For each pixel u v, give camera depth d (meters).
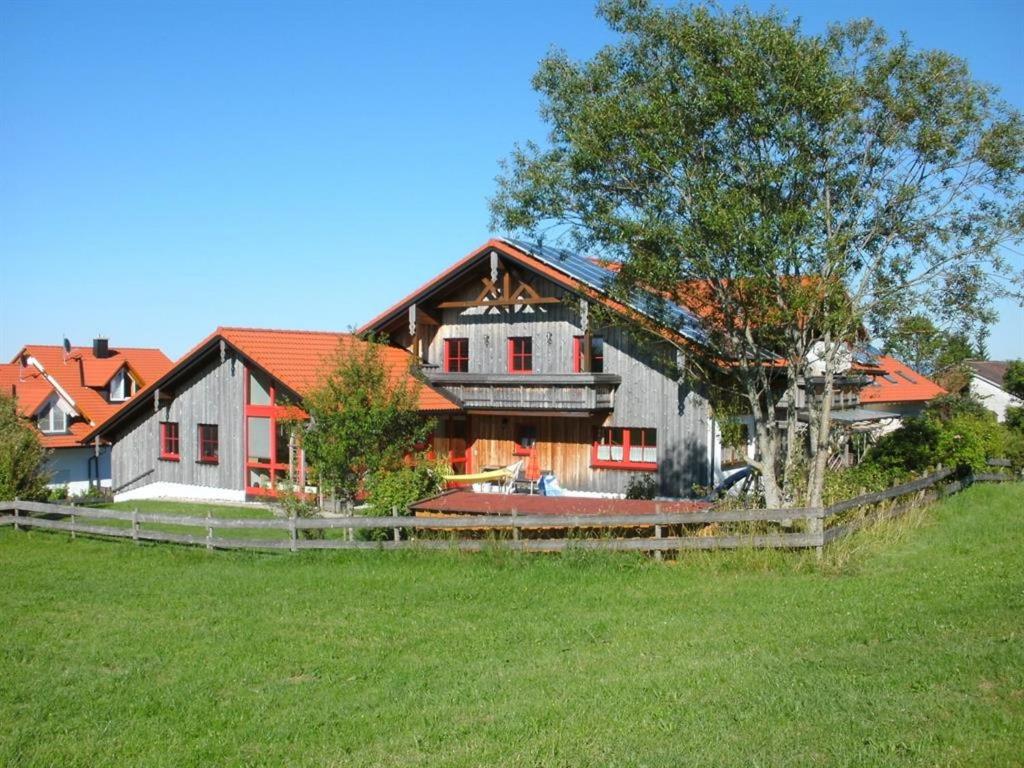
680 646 11.02
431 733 8.70
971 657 9.50
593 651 11.14
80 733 9.21
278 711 9.65
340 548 18.08
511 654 11.25
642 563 15.82
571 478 28.12
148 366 47.69
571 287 26.20
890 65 16.73
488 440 30.03
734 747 7.71
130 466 32.31
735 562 15.24
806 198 17.39
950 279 17.25
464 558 16.75
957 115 16.70
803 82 16.20
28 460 25.16
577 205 18.11
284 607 14.21
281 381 26.61
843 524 16.48
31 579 17.31
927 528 17.72
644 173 17.64
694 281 17.89
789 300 16.59
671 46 17.14
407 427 21.48
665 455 26.02
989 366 57.31
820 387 25.69
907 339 17.67
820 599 12.91
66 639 12.84
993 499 21.05
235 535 22.92
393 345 31.72
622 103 17.27
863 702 8.50
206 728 9.26
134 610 14.44
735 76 16.52
